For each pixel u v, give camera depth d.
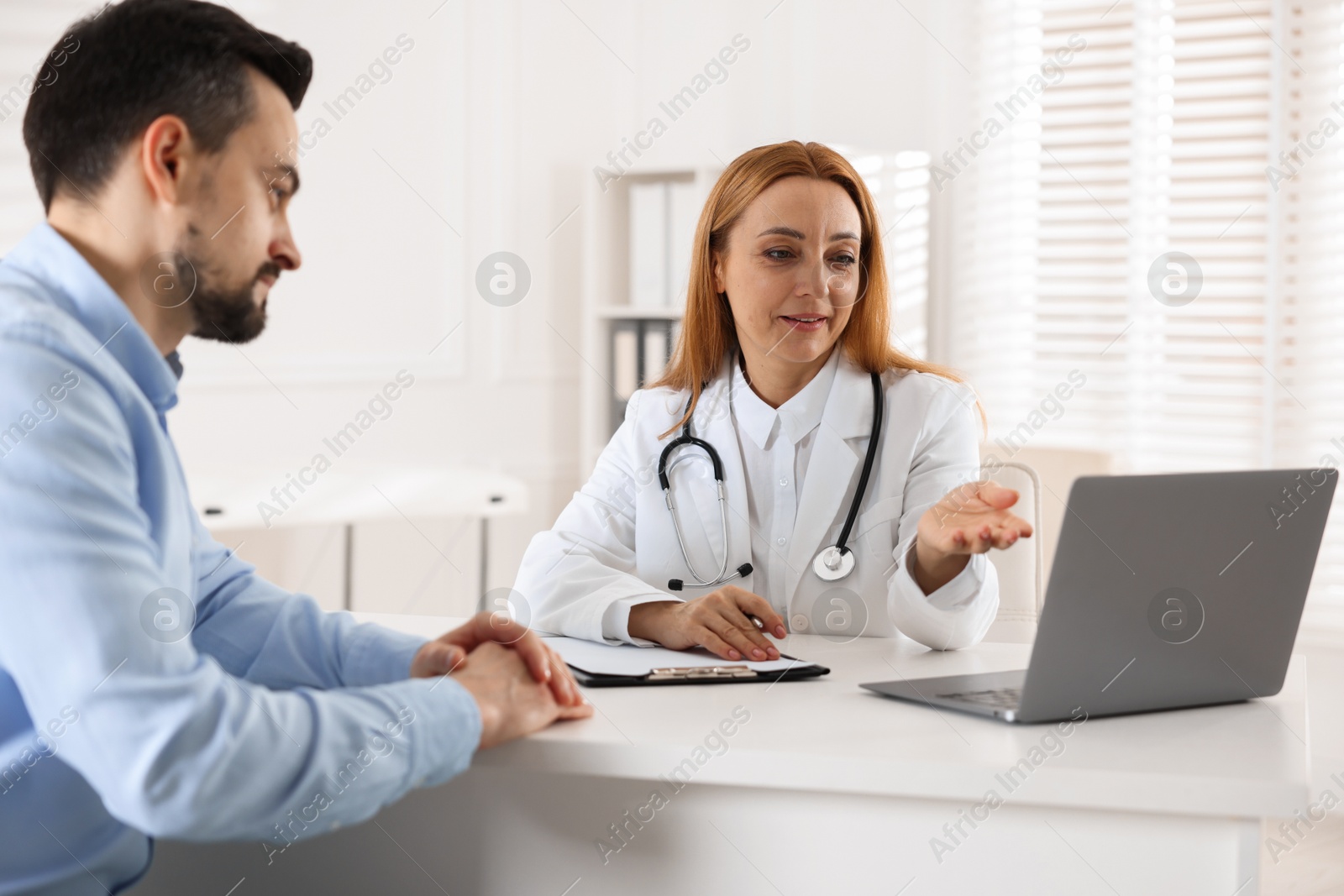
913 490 1.38
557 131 3.61
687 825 0.84
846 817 0.80
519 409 3.56
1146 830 0.75
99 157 0.79
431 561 3.31
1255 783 0.70
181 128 0.79
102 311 0.77
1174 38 2.88
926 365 1.50
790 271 1.37
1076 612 0.82
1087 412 3.03
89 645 0.66
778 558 1.39
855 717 0.87
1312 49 2.71
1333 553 2.64
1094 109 3.01
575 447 3.70
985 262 3.17
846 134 3.34
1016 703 0.88
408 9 3.24
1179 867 0.74
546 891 0.88
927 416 1.42
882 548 1.36
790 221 1.37
